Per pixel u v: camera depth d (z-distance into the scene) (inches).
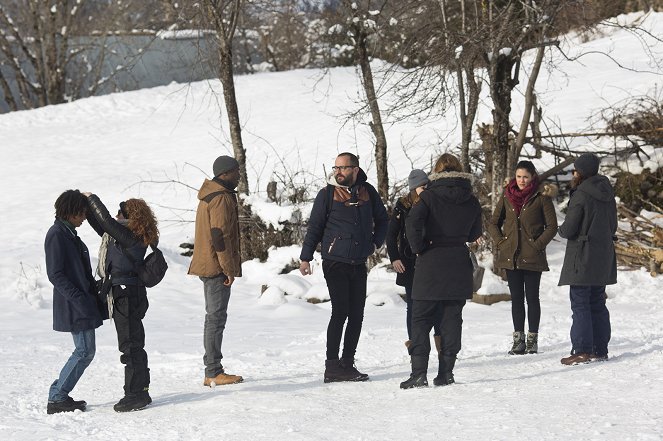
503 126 737.6
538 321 441.4
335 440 275.4
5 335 585.3
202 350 501.4
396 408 318.3
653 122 897.5
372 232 395.5
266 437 286.5
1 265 824.3
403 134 1235.2
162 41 1953.7
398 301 676.1
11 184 1291.8
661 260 728.3
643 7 1620.3
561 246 784.9
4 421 334.3
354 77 1733.5
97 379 427.2
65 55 2059.5
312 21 1203.9
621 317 570.9
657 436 248.7
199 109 1660.9
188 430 305.3
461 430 274.7
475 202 357.7
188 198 1185.4
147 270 352.5
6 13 2038.6
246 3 917.8
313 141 1342.3
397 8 759.7
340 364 387.5
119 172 1338.6
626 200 848.9
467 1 743.1
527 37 742.5
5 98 2095.2
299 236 828.6
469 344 486.0
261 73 1867.6
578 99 1206.3
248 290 759.7
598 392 318.3
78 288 350.0
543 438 256.7
